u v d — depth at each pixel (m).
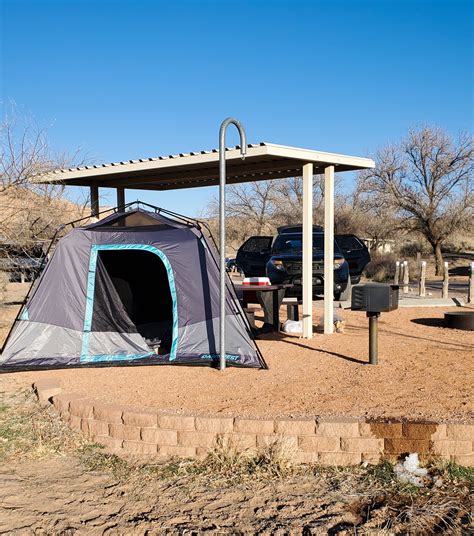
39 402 6.71
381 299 7.41
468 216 33.06
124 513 4.34
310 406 5.82
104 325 8.66
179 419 5.34
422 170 34.59
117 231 8.70
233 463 5.02
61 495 4.64
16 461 5.31
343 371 7.34
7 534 4.07
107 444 5.61
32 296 8.48
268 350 8.78
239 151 8.90
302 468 4.96
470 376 6.93
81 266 8.64
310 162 9.48
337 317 10.69
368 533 3.91
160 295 10.68
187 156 9.51
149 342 9.02
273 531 4.00
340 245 17.27
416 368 7.42
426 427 4.92
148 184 12.24
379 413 5.51
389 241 36.62
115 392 6.66
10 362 8.07
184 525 4.14
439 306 13.86
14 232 11.15
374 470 4.84
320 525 4.04
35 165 11.24
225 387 6.73
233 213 42.88
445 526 4.01
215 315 8.10
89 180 11.82
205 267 8.23
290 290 14.45
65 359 8.27
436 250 33.88
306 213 9.59
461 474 4.70
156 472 5.01
